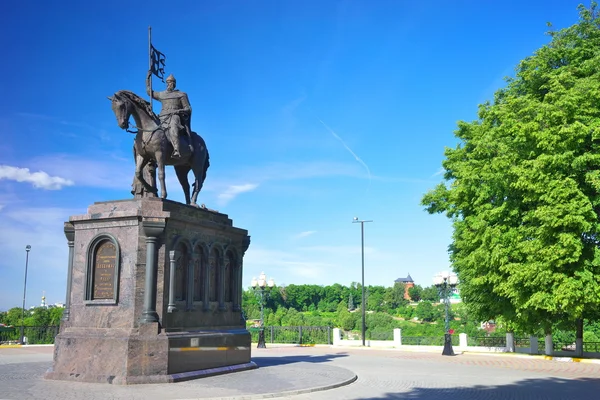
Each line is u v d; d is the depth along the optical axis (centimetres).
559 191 2161
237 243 1866
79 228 1534
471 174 2683
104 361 1368
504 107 2655
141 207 1479
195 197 1748
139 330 1395
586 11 2622
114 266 1468
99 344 1382
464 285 3250
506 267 2386
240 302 1856
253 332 4134
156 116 1623
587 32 2606
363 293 4062
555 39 2661
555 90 2350
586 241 2277
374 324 9544
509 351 3216
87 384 1327
